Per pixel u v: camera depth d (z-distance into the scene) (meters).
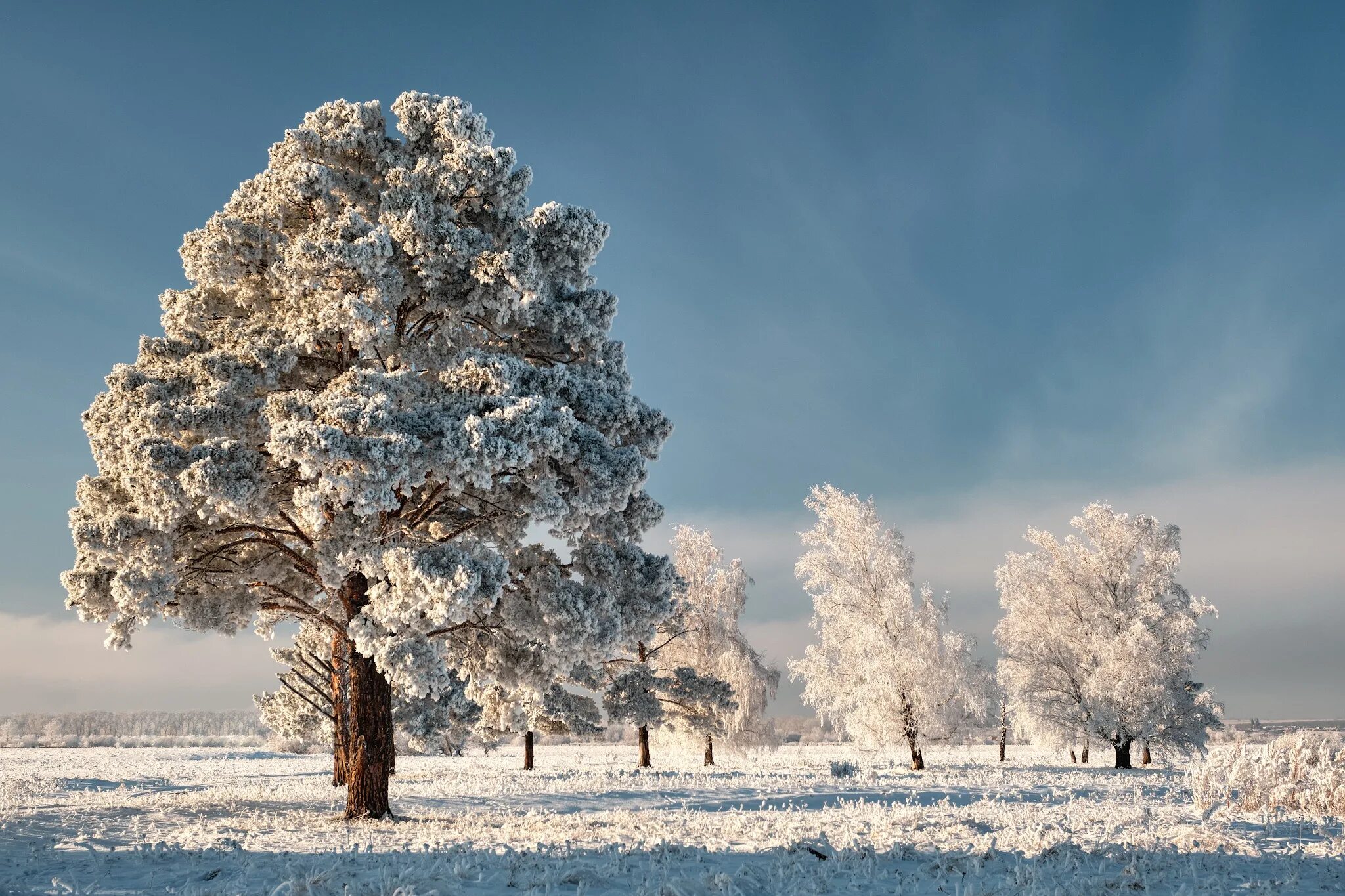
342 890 8.04
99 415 17.06
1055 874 9.47
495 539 18.47
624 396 19.80
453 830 14.52
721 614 45.03
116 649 16.11
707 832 13.63
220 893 8.15
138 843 11.74
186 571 17.22
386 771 17.52
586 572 19.19
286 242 17.77
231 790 23.66
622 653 42.44
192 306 18.28
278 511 16.83
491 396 16.28
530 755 43.88
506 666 19.97
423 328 19.58
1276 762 16.19
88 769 42.88
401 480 14.97
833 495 40.50
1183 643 41.56
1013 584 46.69
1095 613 43.88
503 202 19.06
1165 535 44.25
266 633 20.19
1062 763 49.84
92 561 16.55
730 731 43.84
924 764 41.84
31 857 10.51
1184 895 8.29
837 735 40.59
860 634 38.69
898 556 39.53
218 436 15.84
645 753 43.56
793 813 16.81
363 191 18.83
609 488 17.09
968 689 39.16
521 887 8.68
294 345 17.02
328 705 36.09
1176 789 22.70
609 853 10.70
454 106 18.97
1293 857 10.43
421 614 16.11
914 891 8.80
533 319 19.73
